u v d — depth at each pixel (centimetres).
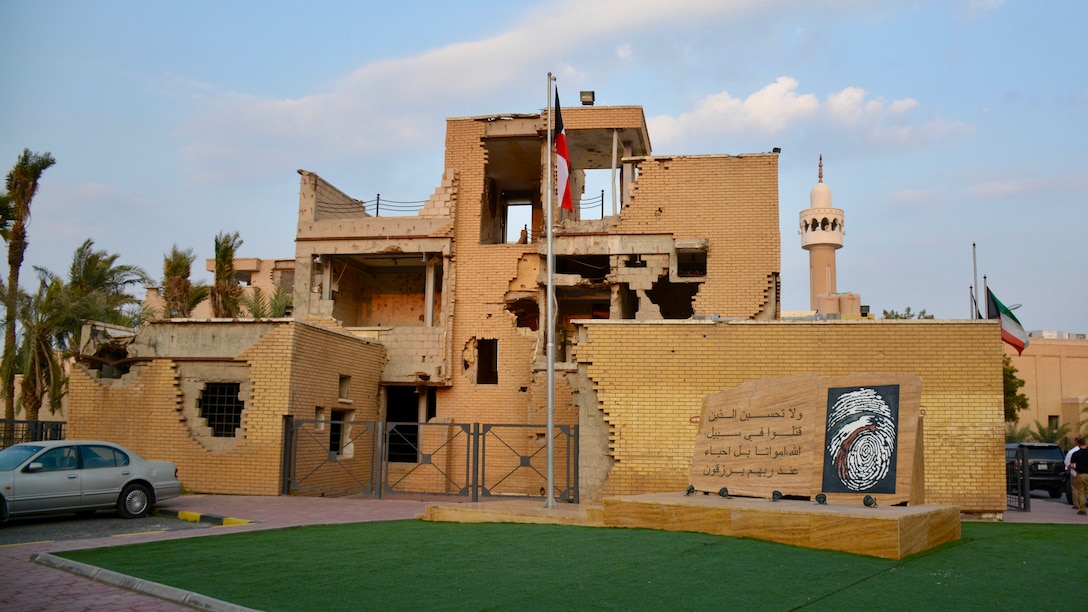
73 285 3488
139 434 2303
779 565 1070
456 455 2884
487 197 3469
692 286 3303
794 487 1386
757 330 1931
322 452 2406
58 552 1218
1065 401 5875
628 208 2867
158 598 956
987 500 1784
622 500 1438
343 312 3281
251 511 1794
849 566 1066
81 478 1642
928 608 870
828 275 6172
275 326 2261
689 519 1349
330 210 3234
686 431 1922
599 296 3130
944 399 1830
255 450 2216
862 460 1338
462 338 2972
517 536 1352
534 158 3316
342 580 1018
